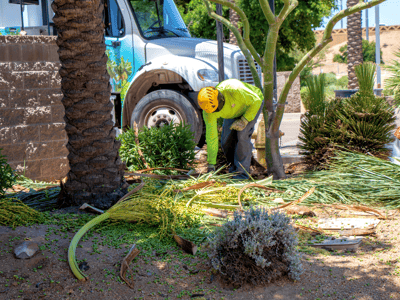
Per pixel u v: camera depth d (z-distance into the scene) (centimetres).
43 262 327
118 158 461
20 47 624
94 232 390
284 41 2139
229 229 322
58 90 664
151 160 630
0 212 395
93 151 437
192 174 569
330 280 312
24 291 294
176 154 630
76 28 420
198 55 841
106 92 440
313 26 2052
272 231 319
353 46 1833
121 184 459
